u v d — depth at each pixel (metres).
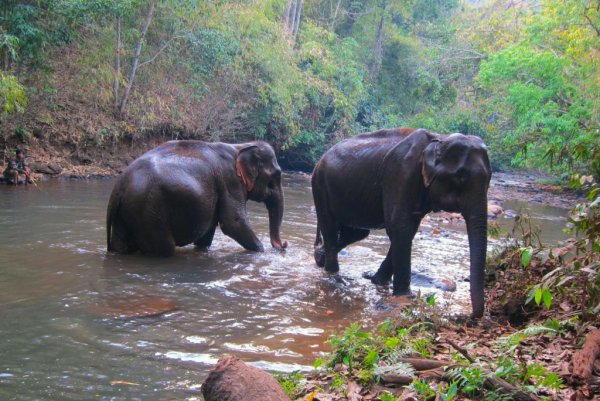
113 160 19.34
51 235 8.98
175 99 21.78
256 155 9.34
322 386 4.10
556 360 4.35
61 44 18.12
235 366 3.28
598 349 4.14
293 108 25.53
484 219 6.20
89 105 19.11
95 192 14.21
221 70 23.06
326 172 7.95
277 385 3.24
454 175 6.33
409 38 38.50
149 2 19.30
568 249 6.44
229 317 5.79
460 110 38.38
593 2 20.38
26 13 15.45
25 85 17.22
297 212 13.78
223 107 23.02
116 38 19.02
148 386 4.13
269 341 5.20
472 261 6.07
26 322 5.27
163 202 8.09
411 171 6.82
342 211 7.81
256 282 7.20
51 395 3.91
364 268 8.41
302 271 7.98
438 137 6.86
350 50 32.06
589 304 4.95
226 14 22.56
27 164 16.52
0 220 9.91
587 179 5.50
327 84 28.00
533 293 4.33
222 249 9.13
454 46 38.62
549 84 22.56
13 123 16.86
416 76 37.75
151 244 8.12
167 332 5.25
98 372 4.32
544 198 22.05
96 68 19.03
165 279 7.02
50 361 4.47
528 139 7.32
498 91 25.64
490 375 3.69
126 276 7.02
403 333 4.94
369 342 4.76
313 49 27.56
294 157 27.97
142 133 20.34
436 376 4.03
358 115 32.62
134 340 5.01
